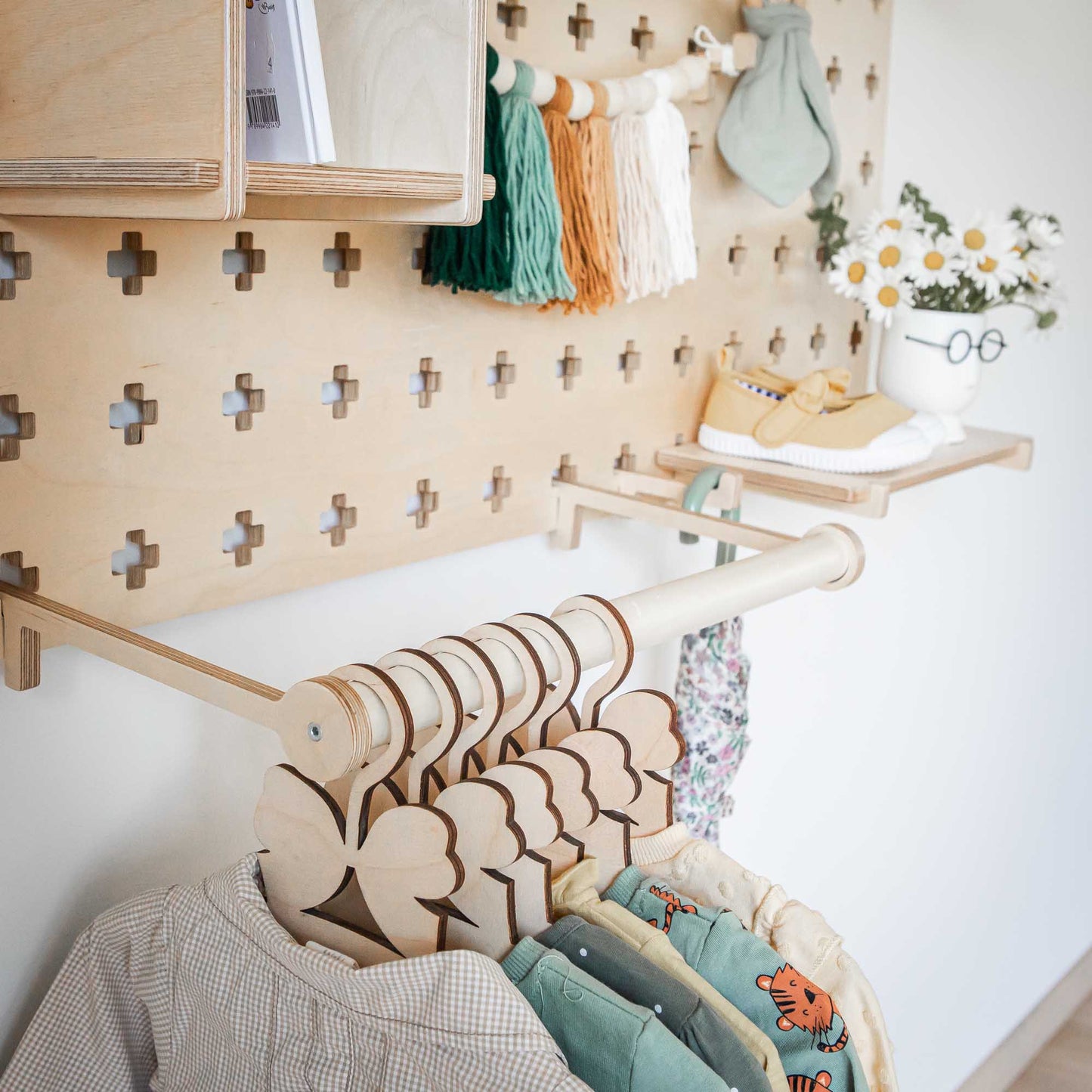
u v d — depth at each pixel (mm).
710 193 1338
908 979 2213
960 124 1771
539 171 983
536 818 684
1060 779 2545
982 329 1414
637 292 1141
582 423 1247
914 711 2039
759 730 1697
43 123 653
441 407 1096
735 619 1222
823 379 1266
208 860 1042
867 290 1362
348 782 783
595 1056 674
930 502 1924
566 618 720
